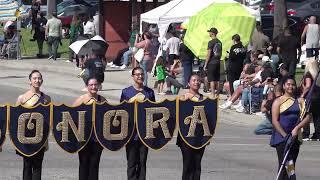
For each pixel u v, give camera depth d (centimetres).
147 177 1783
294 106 1524
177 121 1545
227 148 2277
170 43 3831
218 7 3544
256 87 3003
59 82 3959
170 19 3919
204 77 3375
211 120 1556
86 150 1509
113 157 2047
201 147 1552
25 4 7025
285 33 3359
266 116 2592
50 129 1480
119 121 1519
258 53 3450
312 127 2784
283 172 1531
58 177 1755
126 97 1600
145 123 1534
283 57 3350
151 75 4044
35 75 1523
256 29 3616
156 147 1546
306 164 2041
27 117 1465
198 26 3472
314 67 2453
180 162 1995
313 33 3656
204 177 1806
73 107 1485
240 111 3031
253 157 2112
